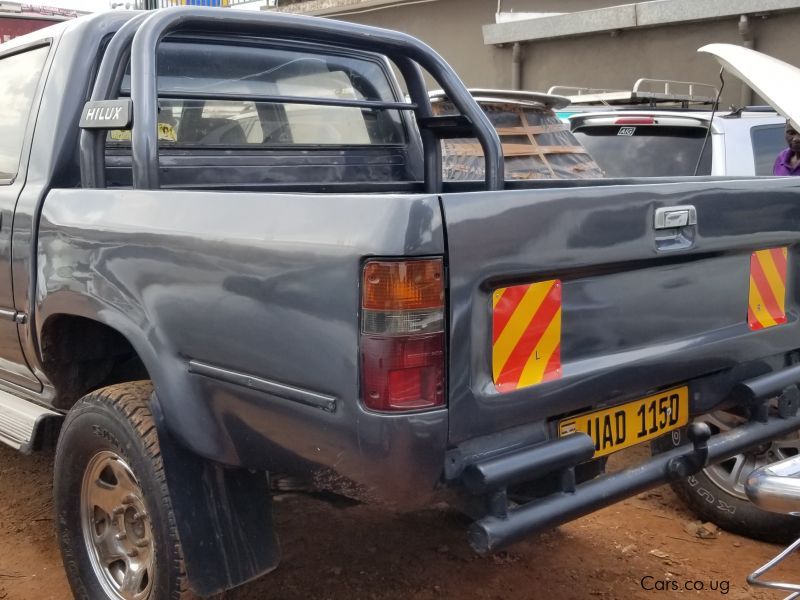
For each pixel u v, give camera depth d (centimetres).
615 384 254
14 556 361
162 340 261
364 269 210
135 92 288
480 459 226
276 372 231
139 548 290
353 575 337
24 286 324
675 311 274
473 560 350
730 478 366
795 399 310
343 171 403
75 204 298
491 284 224
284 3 1647
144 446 265
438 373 214
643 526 385
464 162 624
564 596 323
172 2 1123
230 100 333
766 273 306
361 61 414
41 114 330
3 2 820
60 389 329
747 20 1056
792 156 570
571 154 641
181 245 252
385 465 214
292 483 282
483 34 1345
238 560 264
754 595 323
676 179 334
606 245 245
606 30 1195
